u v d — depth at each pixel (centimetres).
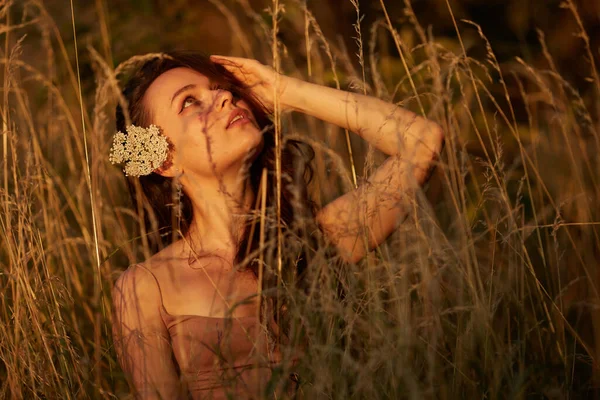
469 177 368
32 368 232
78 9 430
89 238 285
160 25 461
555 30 486
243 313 224
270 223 229
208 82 239
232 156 226
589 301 266
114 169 346
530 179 346
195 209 240
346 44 475
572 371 231
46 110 362
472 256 227
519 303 229
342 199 243
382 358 192
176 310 226
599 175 320
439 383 200
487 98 417
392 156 243
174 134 233
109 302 270
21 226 245
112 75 264
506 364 207
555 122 362
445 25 477
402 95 377
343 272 221
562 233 301
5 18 389
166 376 221
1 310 256
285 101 250
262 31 413
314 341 194
